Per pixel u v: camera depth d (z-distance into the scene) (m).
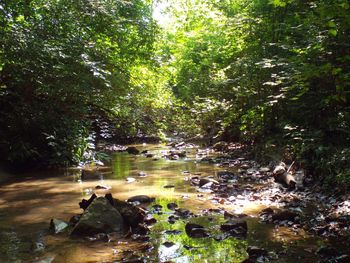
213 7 13.88
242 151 10.84
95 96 10.71
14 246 3.96
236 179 7.33
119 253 3.74
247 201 5.68
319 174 6.48
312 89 7.14
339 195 5.56
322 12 3.82
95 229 4.32
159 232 4.35
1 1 7.93
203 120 14.80
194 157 10.85
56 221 4.61
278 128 9.26
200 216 4.95
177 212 5.09
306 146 6.91
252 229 4.37
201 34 17.27
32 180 7.77
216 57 15.01
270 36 9.47
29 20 8.83
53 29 8.84
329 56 5.40
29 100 9.23
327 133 7.01
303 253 3.61
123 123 14.07
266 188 6.48
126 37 11.56
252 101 9.97
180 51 18.95
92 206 4.56
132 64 12.16
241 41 10.83
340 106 6.89
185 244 3.94
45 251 3.81
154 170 8.77
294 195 5.97
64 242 4.09
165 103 14.35
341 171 5.91
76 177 8.06
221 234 4.21
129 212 4.63
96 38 10.71
